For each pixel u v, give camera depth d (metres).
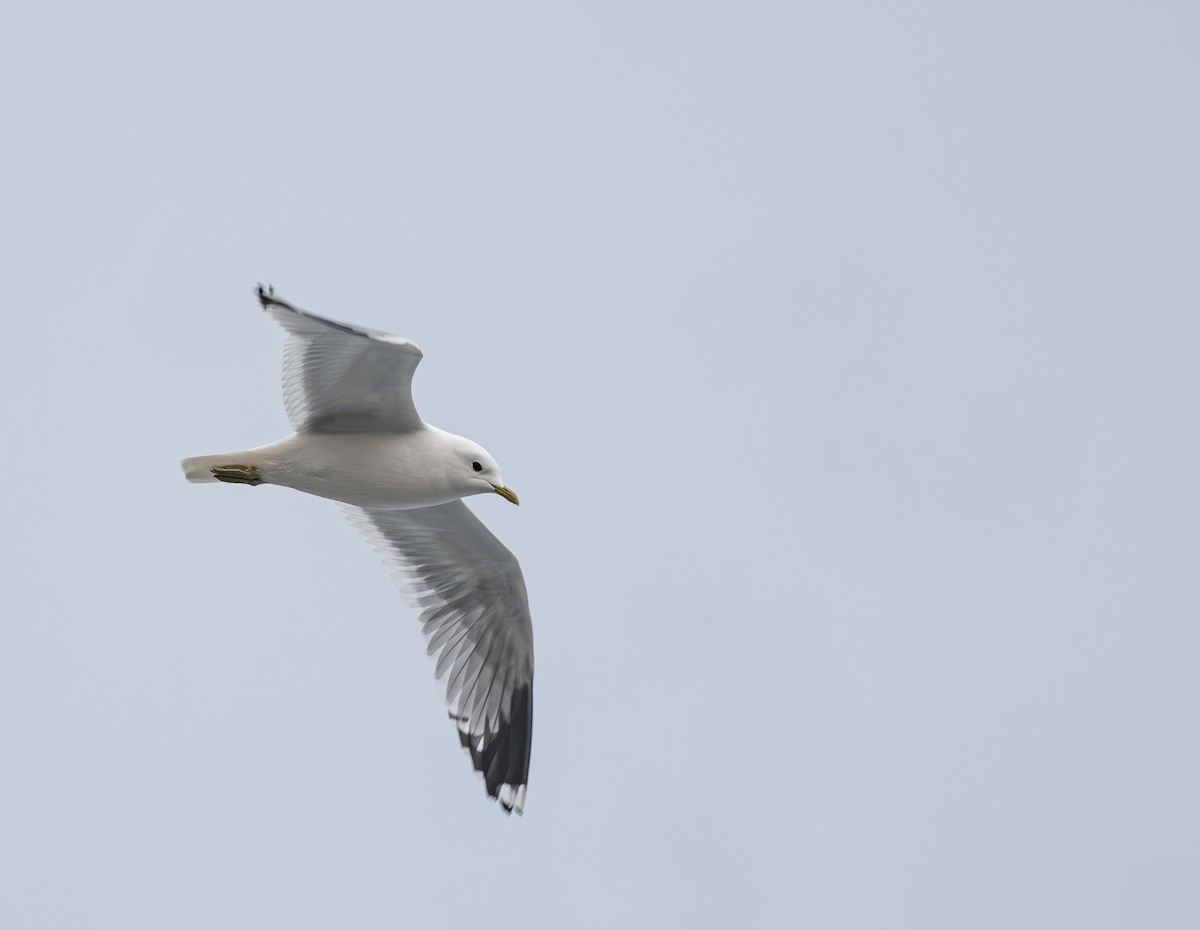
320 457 14.05
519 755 16.62
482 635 16.59
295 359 13.50
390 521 16.08
